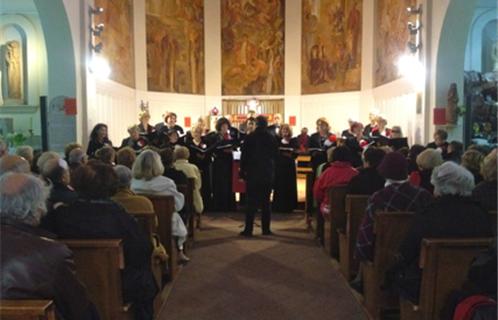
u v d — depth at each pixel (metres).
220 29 16.48
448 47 8.80
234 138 9.43
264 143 6.84
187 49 15.88
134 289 3.31
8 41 11.86
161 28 14.96
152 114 14.80
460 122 8.84
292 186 8.70
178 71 15.64
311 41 15.83
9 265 2.09
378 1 13.32
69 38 8.68
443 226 3.00
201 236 6.93
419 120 9.62
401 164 3.86
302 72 16.16
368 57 13.84
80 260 2.94
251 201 6.91
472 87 10.38
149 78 14.67
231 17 16.52
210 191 8.80
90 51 9.47
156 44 14.83
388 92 12.29
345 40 14.73
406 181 3.89
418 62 9.64
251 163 6.84
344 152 6.01
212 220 8.10
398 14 11.51
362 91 14.09
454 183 3.05
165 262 4.70
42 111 7.99
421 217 3.08
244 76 16.66
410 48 9.70
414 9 9.55
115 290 2.98
